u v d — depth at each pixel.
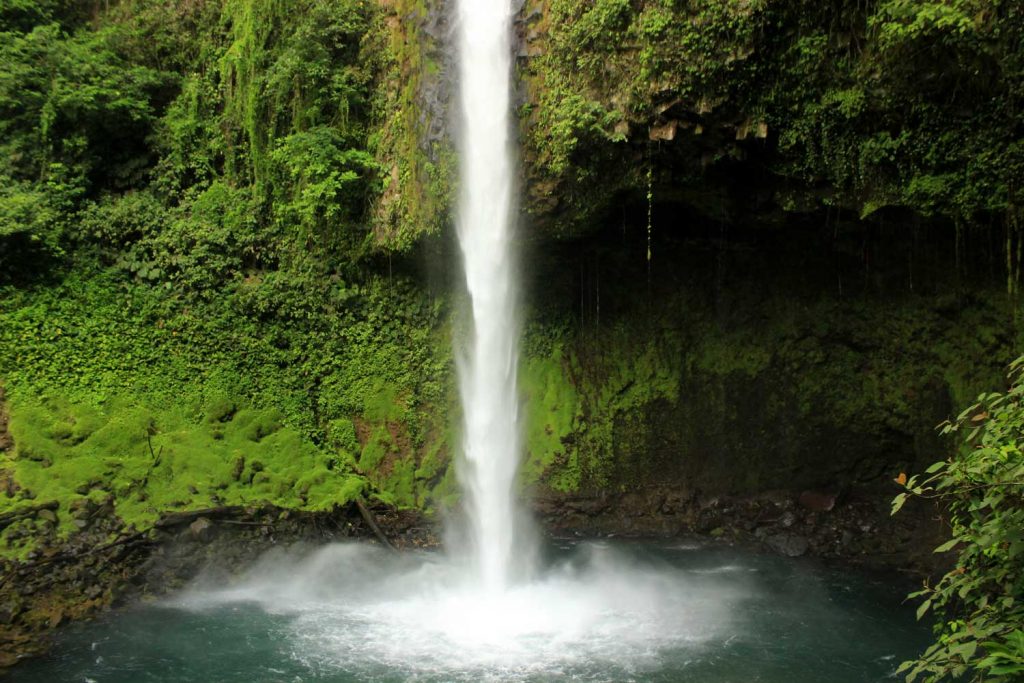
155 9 16.03
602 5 11.10
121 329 13.70
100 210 14.34
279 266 15.00
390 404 14.58
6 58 14.34
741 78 10.38
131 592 10.19
